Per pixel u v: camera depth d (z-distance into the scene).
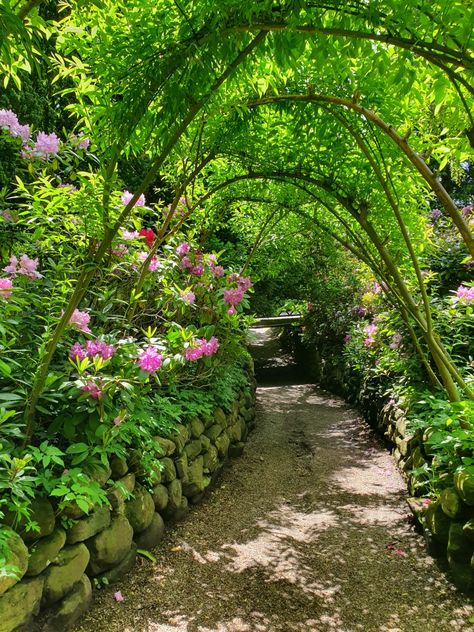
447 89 1.97
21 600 1.48
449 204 1.85
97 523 1.84
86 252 2.30
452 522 2.12
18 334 1.91
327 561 2.29
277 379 8.08
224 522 2.67
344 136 2.57
